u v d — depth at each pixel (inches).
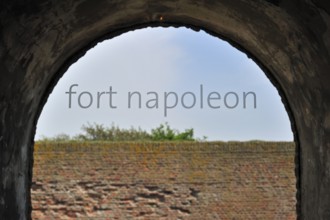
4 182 198.5
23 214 230.4
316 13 168.6
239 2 209.6
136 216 619.8
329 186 197.8
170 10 241.1
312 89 204.7
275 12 196.2
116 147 629.6
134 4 229.5
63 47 232.8
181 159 629.9
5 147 198.2
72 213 617.6
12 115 204.2
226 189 627.2
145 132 1152.2
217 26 251.1
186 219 621.0
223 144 633.0
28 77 210.8
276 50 225.6
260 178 628.7
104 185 623.2
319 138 207.9
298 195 242.5
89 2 207.2
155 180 625.6
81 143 628.4
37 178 619.5
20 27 179.2
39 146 625.6
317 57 187.8
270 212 624.1
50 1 183.3
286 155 631.8
